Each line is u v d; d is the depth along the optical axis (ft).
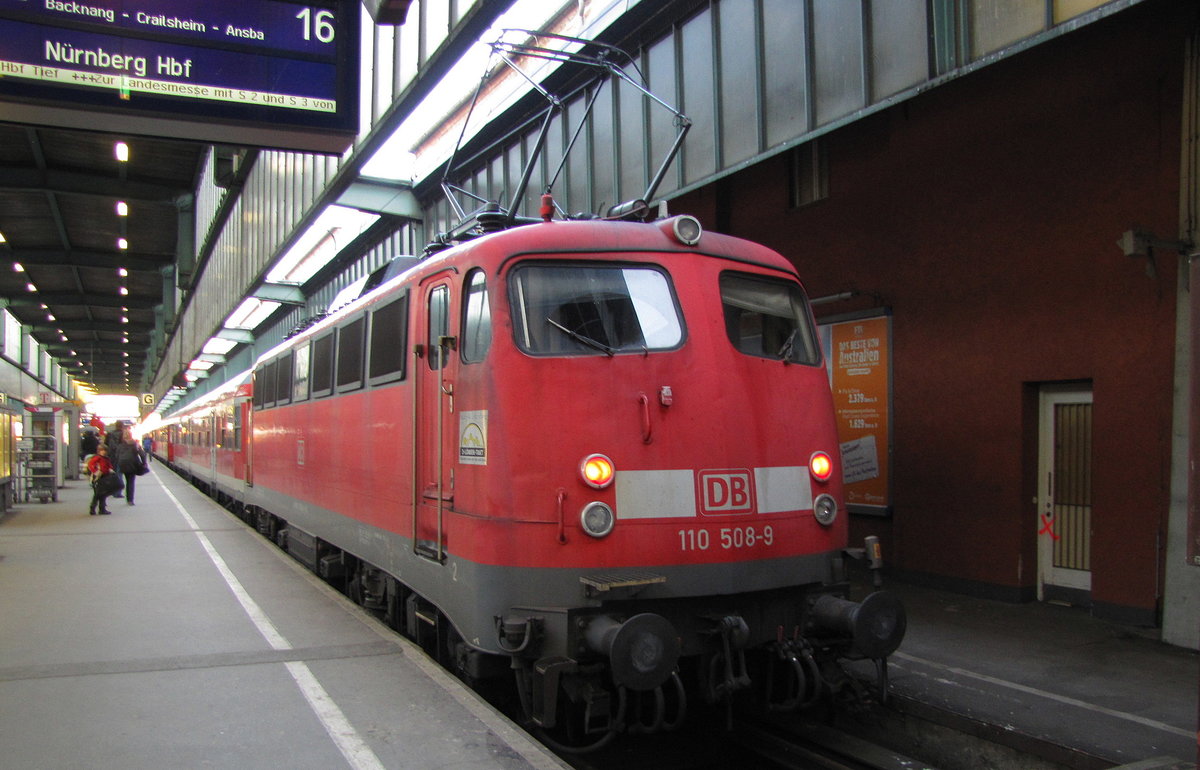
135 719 15.49
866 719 19.56
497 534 15.96
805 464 17.80
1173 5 23.00
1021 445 27.02
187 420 99.45
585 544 15.58
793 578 17.08
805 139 27.45
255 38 22.45
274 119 22.65
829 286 34.22
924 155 30.22
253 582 29.48
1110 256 24.48
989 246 27.96
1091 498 25.20
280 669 18.63
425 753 13.92
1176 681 19.65
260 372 46.01
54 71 20.66
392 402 22.20
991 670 20.53
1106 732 16.47
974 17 22.39
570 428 15.93
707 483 16.34
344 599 26.37
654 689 15.11
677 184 34.37
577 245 17.25
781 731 19.38
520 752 13.98
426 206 64.54
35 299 121.80
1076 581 26.45
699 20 33.50
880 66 25.23
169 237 91.20
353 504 25.84
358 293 28.27
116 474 61.16
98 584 29.09
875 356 32.12
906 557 30.96
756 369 17.61
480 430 16.67
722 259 18.25
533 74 44.34
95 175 72.02
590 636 15.16
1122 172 24.21
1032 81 26.66
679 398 16.53
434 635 21.15
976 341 28.37
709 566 16.05
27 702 16.44
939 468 29.68
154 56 21.53
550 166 44.96
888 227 31.60
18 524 48.96
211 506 62.39
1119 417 24.20
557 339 16.57
